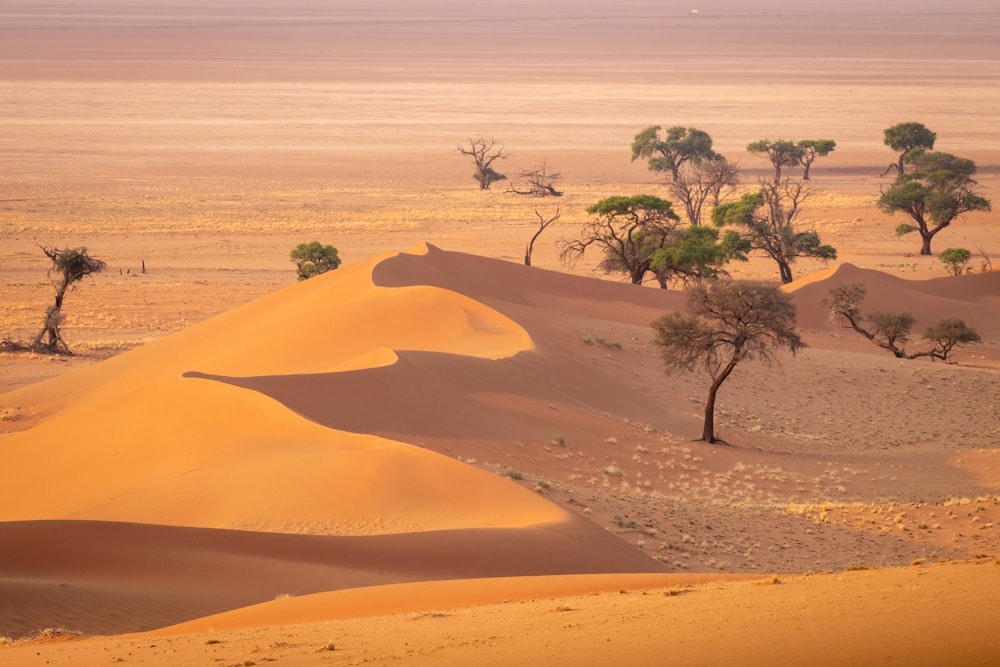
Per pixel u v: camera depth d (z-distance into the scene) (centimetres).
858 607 2292
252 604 3459
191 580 3678
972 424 10194
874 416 10475
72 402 10869
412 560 4084
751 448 9000
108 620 3209
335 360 10650
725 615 2392
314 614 3127
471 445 7481
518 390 9150
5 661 2567
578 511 5700
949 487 7412
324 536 4234
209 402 7394
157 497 5856
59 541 3872
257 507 5403
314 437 6562
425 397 8231
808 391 11181
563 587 3456
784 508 6612
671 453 8331
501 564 4156
